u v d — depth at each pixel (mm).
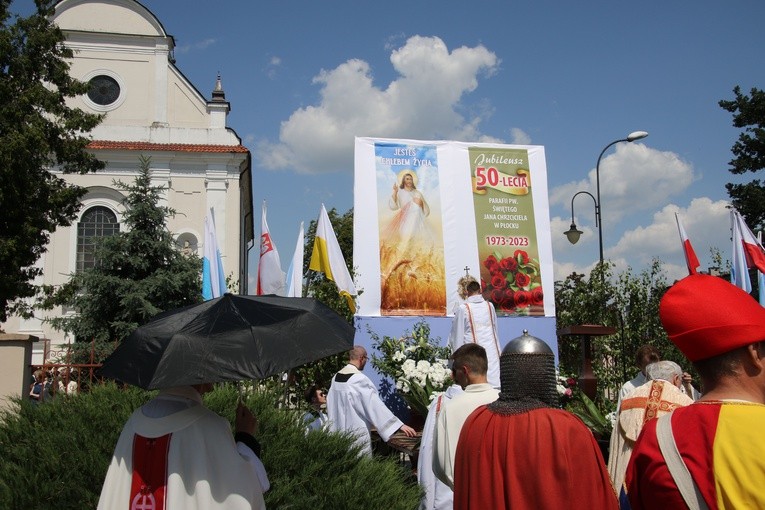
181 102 29609
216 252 9852
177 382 3258
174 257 22203
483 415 3221
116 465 3344
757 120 32094
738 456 1932
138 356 3445
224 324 3625
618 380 12492
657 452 2072
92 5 29391
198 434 3326
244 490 3328
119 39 29375
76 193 19828
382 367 11234
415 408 10477
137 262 21500
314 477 4992
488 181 13258
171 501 3199
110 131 28719
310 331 3742
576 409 9156
